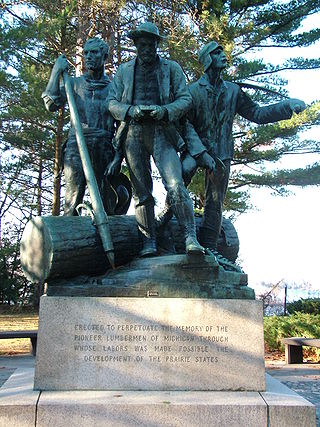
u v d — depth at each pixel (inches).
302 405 149.6
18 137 733.3
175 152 190.5
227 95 217.2
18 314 772.0
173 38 570.9
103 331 164.7
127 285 174.9
